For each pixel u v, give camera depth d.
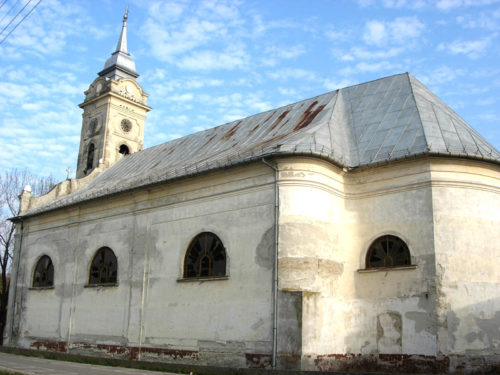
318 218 19.12
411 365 17.83
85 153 39.25
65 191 34.78
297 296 17.70
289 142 20.14
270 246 19.00
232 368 17.83
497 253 19.05
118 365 22.27
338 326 19.02
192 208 22.12
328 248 19.27
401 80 23.92
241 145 25.23
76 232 28.03
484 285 18.48
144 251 23.62
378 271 19.22
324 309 18.48
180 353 20.94
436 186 18.83
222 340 19.61
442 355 17.36
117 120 38.69
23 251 31.97
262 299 18.73
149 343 22.22
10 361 22.91
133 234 24.45
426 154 18.80
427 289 18.06
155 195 23.86
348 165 20.42
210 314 20.28
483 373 17.62
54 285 28.64
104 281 25.61
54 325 27.72
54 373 17.09
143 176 28.19
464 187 19.05
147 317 22.64
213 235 21.22
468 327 17.86
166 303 22.05
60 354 25.73
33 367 19.61
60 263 28.66
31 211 32.28
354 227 20.20
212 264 20.95
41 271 30.36
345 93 25.36
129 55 40.91
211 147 27.69
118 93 38.59
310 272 18.39
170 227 22.83
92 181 36.00
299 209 18.84
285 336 17.64
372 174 20.20
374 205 19.95
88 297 26.03
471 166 19.25
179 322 21.31
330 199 19.83
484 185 19.34
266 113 27.58
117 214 25.70
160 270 22.72
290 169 19.16
